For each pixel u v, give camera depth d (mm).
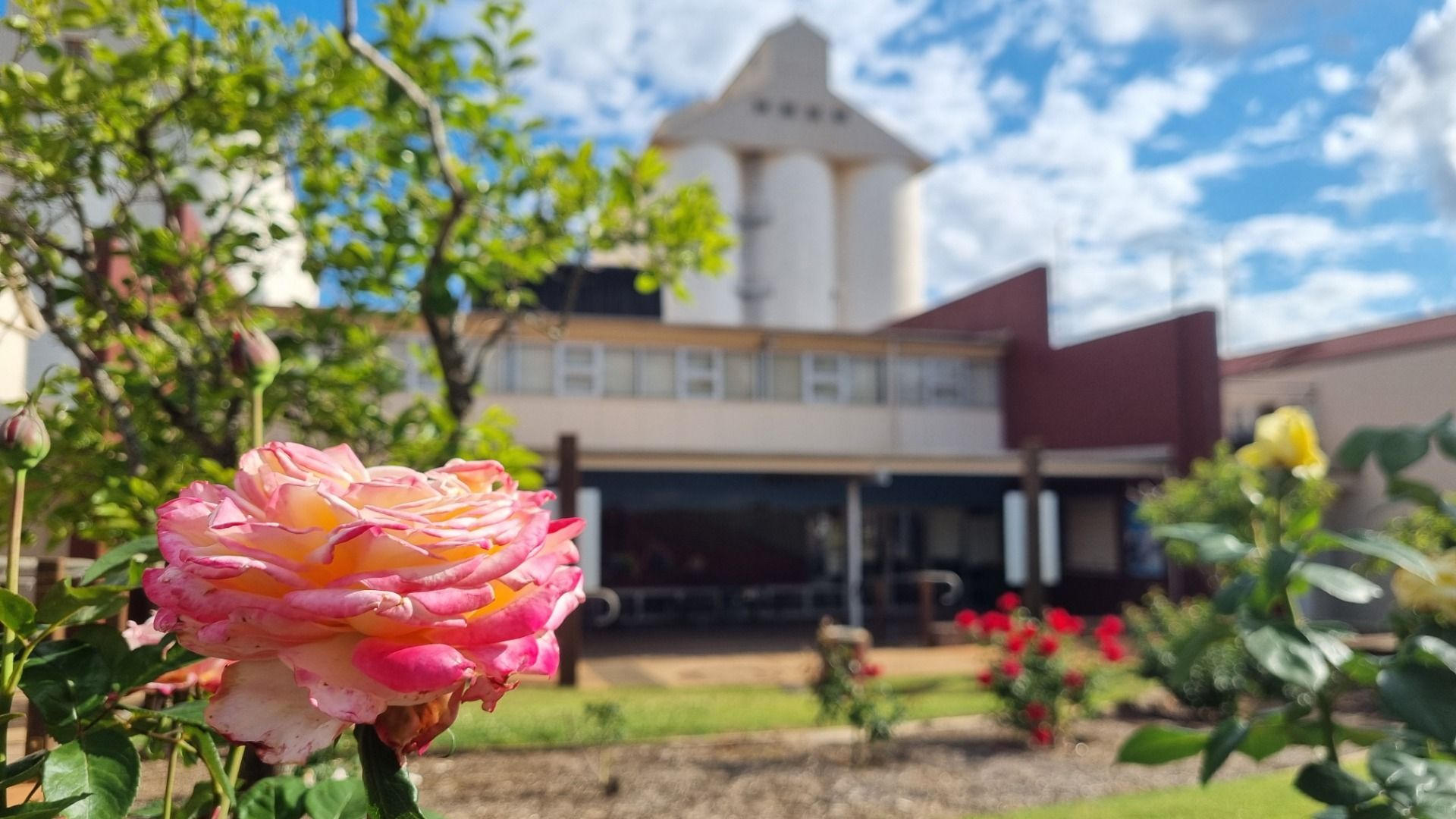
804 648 13594
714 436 17484
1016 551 13812
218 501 866
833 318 37562
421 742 762
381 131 3908
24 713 999
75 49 3814
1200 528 1894
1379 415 15445
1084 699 7211
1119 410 16922
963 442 19109
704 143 36938
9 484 2521
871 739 6426
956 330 21625
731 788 5570
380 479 884
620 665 11844
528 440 16438
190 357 3045
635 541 17734
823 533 19203
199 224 5074
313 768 2182
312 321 3557
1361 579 1701
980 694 9195
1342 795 1543
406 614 699
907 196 39531
